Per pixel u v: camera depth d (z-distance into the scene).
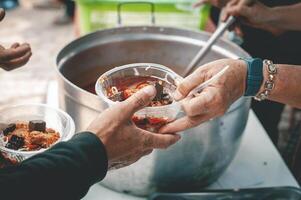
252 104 1.65
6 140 0.85
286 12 1.32
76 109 0.94
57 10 4.08
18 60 0.94
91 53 1.17
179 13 1.57
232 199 1.00
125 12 1.53
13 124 0.90
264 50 1.57
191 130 0.91
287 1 1.51
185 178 1.00
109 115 0.71
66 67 1.10
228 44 1.17
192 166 0.98
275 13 1.32
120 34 1.21
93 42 1.17
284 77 0.91
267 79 0.90
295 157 1.30
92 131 0.70
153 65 0.88
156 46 1.24
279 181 1.12
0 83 2.92
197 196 1.00
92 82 1.20
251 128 1.33
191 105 0.80
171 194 0.99
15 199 0.61
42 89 2.87
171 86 0.87
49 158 0.64
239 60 0.89
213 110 0.84
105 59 1.21
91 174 0.65
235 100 0.90
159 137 0.76
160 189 1.02
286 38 1.53
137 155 0.77
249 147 1.25
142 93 0.72
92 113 0.91
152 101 0.81
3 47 0.94
